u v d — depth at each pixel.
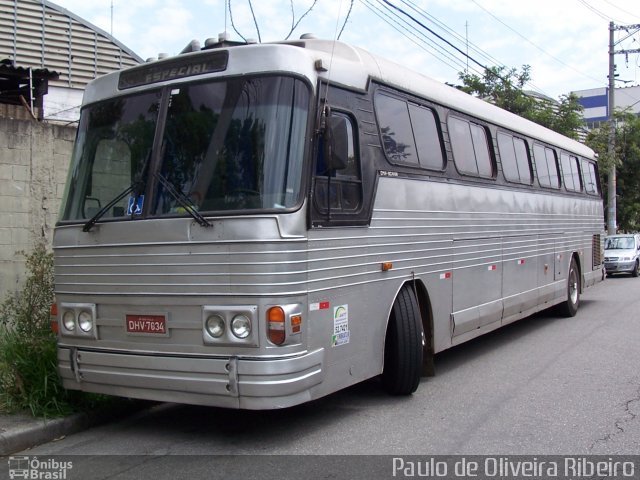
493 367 8.91
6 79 11.17
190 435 6.07
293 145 5.49
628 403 6.97
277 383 5.21
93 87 6.60
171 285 5.50
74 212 6.33
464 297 8.66
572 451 5.53
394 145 7.13
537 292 11.63
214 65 5.80
